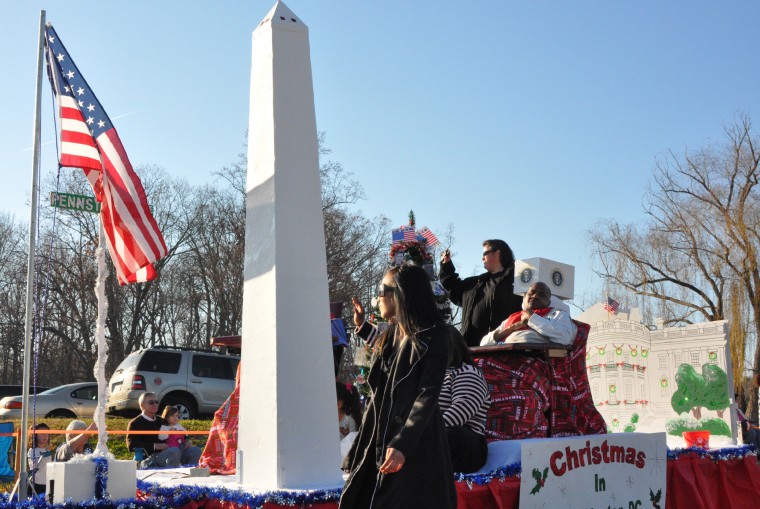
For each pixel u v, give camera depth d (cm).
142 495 510
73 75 545
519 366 578
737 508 692
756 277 2844
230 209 4062
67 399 1998
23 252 4797
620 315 977
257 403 464
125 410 1945
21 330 4628
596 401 931
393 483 351
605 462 547
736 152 2958
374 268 3956
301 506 418
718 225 2903
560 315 596
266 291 469
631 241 3059
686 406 853
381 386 383
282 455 443
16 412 1903
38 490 784
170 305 4750
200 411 2002
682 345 868
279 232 469
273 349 456
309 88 502
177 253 4300
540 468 497
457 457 468
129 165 538
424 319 380
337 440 466
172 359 2009
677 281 2986
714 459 680
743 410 2545
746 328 2717
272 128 483
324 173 3803
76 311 3944
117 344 4075
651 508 579
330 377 471
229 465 622
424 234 779
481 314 719
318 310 474
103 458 476
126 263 539
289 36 502
